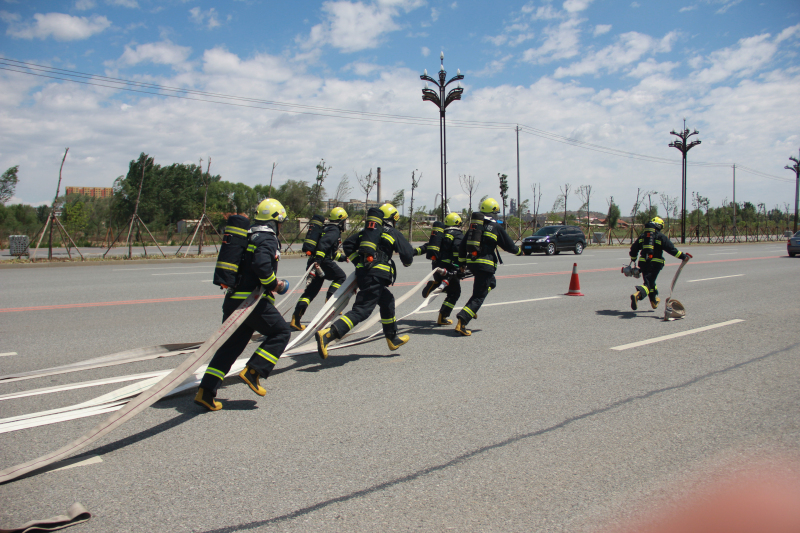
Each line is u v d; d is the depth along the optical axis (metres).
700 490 3.04
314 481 3.14
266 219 4.41
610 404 4.48
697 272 16.80
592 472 3.26
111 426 3.47
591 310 9.36
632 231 45.69
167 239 42.44
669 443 3.69
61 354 6.19
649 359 5.99
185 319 8.30
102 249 31.80
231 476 3.21
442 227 7.97
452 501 2.91
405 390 4.87
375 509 2.83
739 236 66.56
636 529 2.64
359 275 5.81
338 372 5.47
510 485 3.09
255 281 4.32
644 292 8.73
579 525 2.68
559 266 18.92
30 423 4.03
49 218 20.78
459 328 7.25
